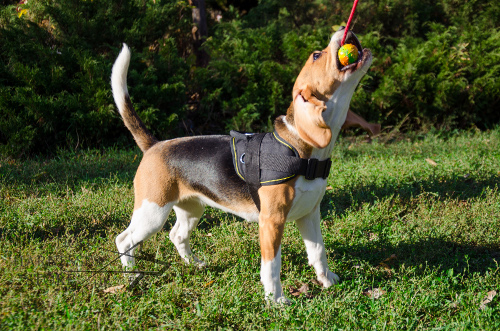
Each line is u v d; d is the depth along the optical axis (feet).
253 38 29.78
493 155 21.36
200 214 12.51
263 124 27.96
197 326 8.96
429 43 28.50
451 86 27.02
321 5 33.27
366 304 10.28
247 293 10.53
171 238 12.72
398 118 28.60
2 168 19.93
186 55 33.01
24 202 15.97
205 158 10.96
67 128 23.81
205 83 28.45
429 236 13.55
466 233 13.64
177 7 30.66
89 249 12.58
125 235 11.59
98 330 8.23
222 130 28.27
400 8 31.89
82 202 16.10
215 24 36.60
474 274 11.17
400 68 27.45
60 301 9.07
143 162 11.59
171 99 25.46
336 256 12.84
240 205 10.76
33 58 24.50
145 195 11.32
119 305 9.33
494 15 31.53
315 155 9.94
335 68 9.33
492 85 27.45
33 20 26.32
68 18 24.99
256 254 12.80
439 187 17.16
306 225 11.23
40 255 11.39
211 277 11.31
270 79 27.78
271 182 9.76
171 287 10.35
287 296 10.75
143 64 26.17
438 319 9.71
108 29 25.90
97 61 24.07
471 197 16.58
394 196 16.84
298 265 12.31
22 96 22.21
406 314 9.67
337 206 16.46
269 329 9.09
